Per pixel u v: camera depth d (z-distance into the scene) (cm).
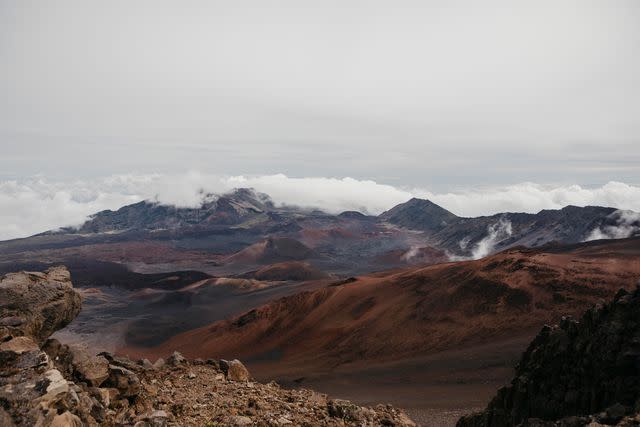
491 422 3138
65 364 1812
